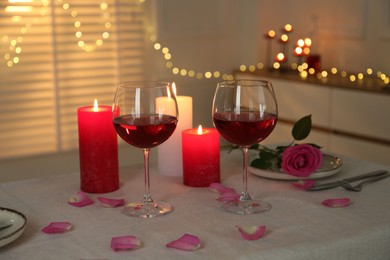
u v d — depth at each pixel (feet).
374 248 4.08
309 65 11.28
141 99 4.28
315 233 4.09
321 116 10.30
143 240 4.01
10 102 10.62
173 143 5.15
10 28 10.47
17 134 10.75
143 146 4.38
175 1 11.60
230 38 12.29
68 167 11.28
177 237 4.05
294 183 4.93
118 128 4.33
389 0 10.36
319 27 11.77
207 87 12.24
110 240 4.01
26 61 10.66
